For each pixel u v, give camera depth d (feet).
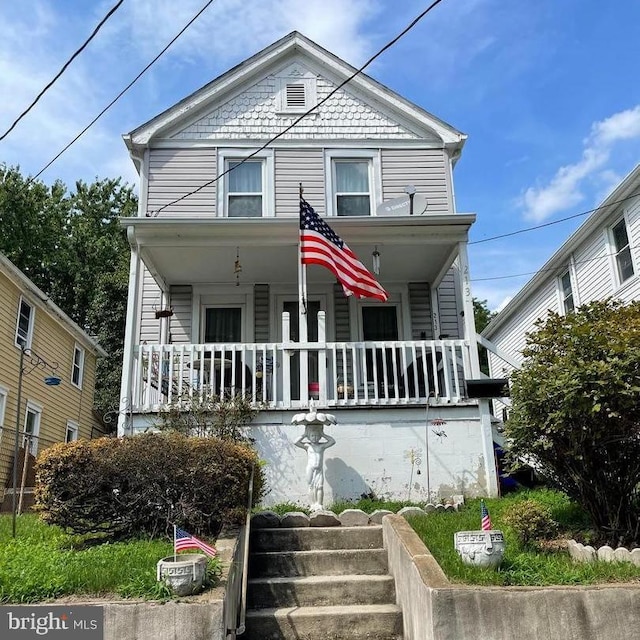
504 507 22.26
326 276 37.29
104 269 96.22
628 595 13.12
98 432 69.77
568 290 51.24
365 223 30.25
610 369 16.40
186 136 39.32
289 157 39.47
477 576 14.06
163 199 38.22
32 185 89.35
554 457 18.58
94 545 17.81
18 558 15.34
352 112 40.60
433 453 27.32
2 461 43.83
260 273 36.52
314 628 15.65
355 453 27.17
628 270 41.32
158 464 18.45
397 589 16.67
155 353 31.24
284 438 27.02
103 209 104.27
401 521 18.62
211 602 12.40
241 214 38.52
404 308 38.42
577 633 12.82
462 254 30.81
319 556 18.35
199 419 26.35
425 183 39.81
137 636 12.16
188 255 32.99
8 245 86.38
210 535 18.70
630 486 17.33
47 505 18.16
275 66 40.98
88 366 64.85
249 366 36.04
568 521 19.95
